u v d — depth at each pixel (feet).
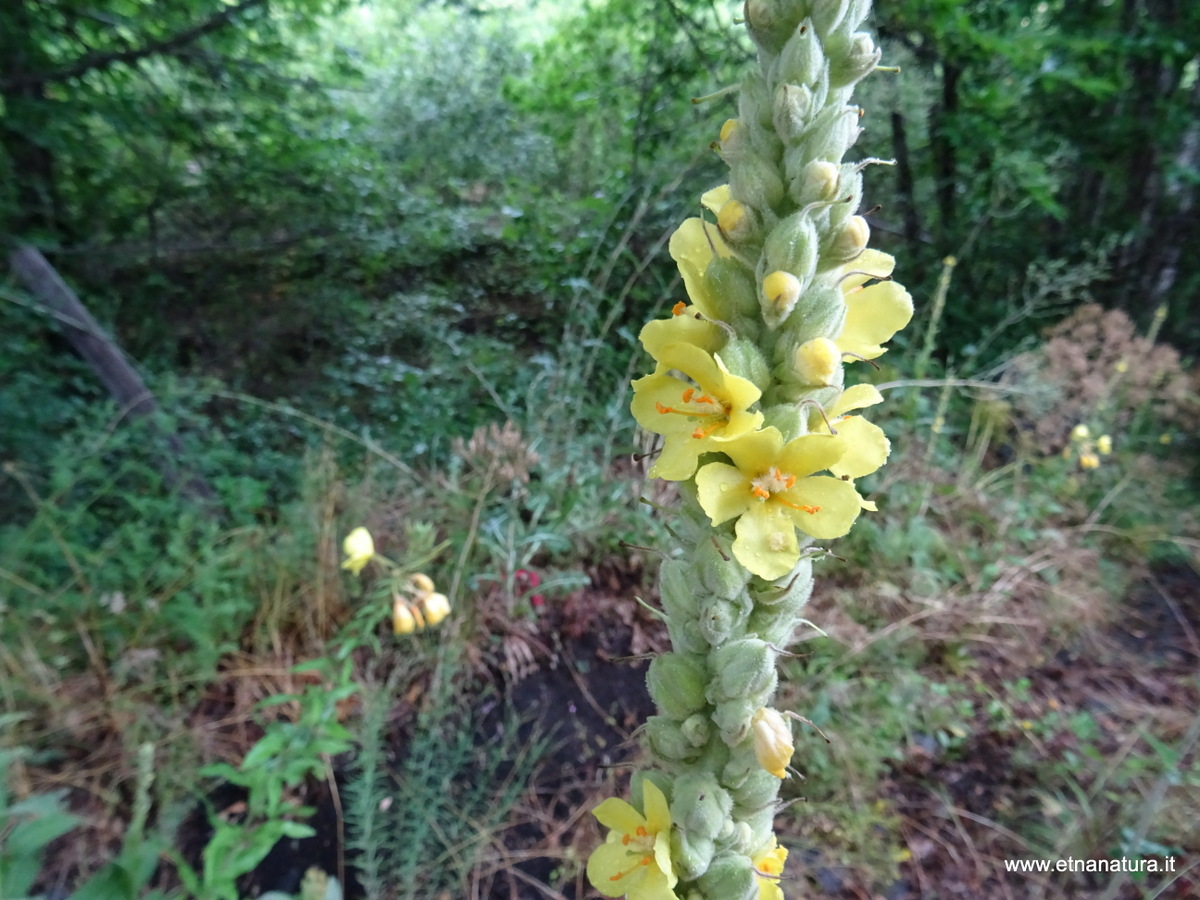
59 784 10.77
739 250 4.11
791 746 4.12
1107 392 18.67
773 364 4.09
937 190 25.16
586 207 25.72
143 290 21.89
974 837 11.52
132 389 16.55
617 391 18.65
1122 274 24.93
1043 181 21.26
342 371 21.44
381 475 17.65
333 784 11.35
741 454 3.95
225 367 21.81
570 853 11.10
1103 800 11.89
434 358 22.93
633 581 15.89
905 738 12.88
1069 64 20.57
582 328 21.74
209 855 8.02
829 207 3.95
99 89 18.67
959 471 18.38
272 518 17.02
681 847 4.26
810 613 14.74
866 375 20.33
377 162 29.14
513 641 13.88
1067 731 13.16
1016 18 20.58
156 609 12.30
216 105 21.53
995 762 12.64
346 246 24.63
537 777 12.37
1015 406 19.35
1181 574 17.85
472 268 28.37
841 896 10.67
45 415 15.64
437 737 11.76
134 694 11.89
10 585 11.93
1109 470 18.66
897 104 23.86
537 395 19.43
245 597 13.12
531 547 14.89
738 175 4.09
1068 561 16.16
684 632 4.52
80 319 15.88
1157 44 20.07
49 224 18.97
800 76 3.82
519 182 32.24
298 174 23.91
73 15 16.99
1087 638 15.35
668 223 21.58
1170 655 15.43
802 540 4.24
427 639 13.43
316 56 26.32
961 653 14.39
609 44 26.94
